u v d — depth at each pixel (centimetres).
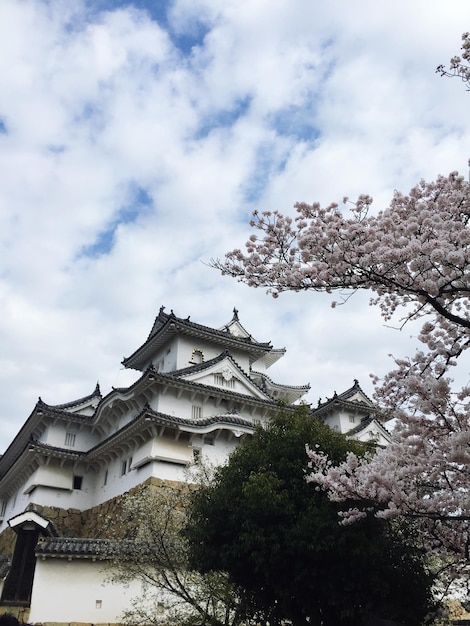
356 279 1073
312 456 1318
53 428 3806
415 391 1001
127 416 3600
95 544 2152
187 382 3262
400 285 1006
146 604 2012
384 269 1018
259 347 4228
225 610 1705
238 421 3178
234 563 1378
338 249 1038
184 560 1762
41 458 3553
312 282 1098
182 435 3064
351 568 1241
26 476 3891
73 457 3591
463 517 1020
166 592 2019
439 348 1068
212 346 4078
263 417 3556
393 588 1281
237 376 3556
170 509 1914
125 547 1867
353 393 4181
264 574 1330
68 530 3434
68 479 3616
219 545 1439
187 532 1574
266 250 1162
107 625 1984
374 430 3700
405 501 1070
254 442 1620
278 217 1163
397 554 1308
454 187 1119
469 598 1733
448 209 1080
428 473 1095
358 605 1250
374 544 1251
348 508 1284
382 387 1205
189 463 2425
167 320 3875
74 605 2006
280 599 1398
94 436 3962
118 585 2067
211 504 1477
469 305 1169
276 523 1334
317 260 1098
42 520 2316
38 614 1961
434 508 1069
